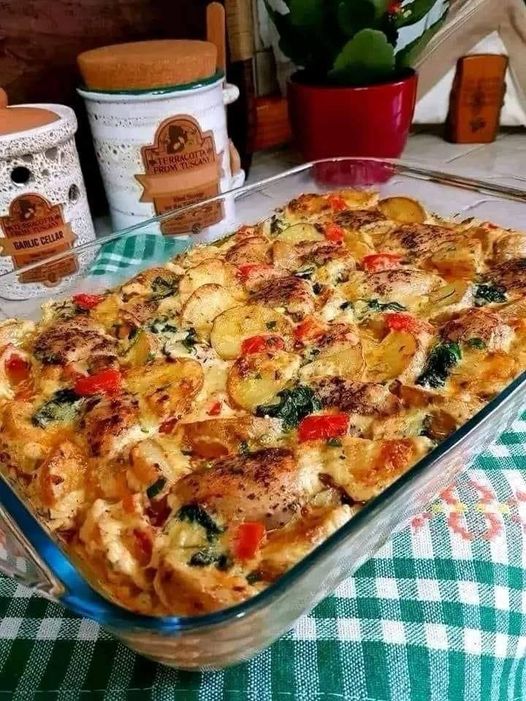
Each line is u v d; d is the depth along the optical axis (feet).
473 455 1.07
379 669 0.86
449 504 1.05
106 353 1.17
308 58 1.96
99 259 1.54
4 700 0.86
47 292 1.48
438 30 2.04
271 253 1.45
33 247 1.54
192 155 1.64
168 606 0.80
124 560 0.84
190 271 1.35
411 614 0.91
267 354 1.12
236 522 0.85
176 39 1.90
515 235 1.42
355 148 1.96
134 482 0.92
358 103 1.87
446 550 0.98
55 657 0.90
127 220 1.72
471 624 0.90
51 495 0.93
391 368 1.11
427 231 1.47
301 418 1.02
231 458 0.94
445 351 1.11
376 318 1.22
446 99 2.34
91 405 1.04
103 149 1.65
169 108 1.56
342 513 0.87
